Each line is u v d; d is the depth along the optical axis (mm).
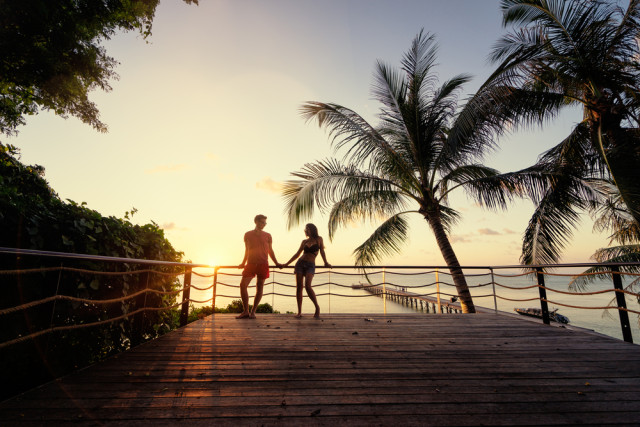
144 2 6781
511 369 2898
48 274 2576
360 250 8961
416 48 8719
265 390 2371
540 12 6535
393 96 8906
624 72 5855
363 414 2006
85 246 2943
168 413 1975
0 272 1722
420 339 4035
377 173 8883
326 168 8836
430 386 2482
